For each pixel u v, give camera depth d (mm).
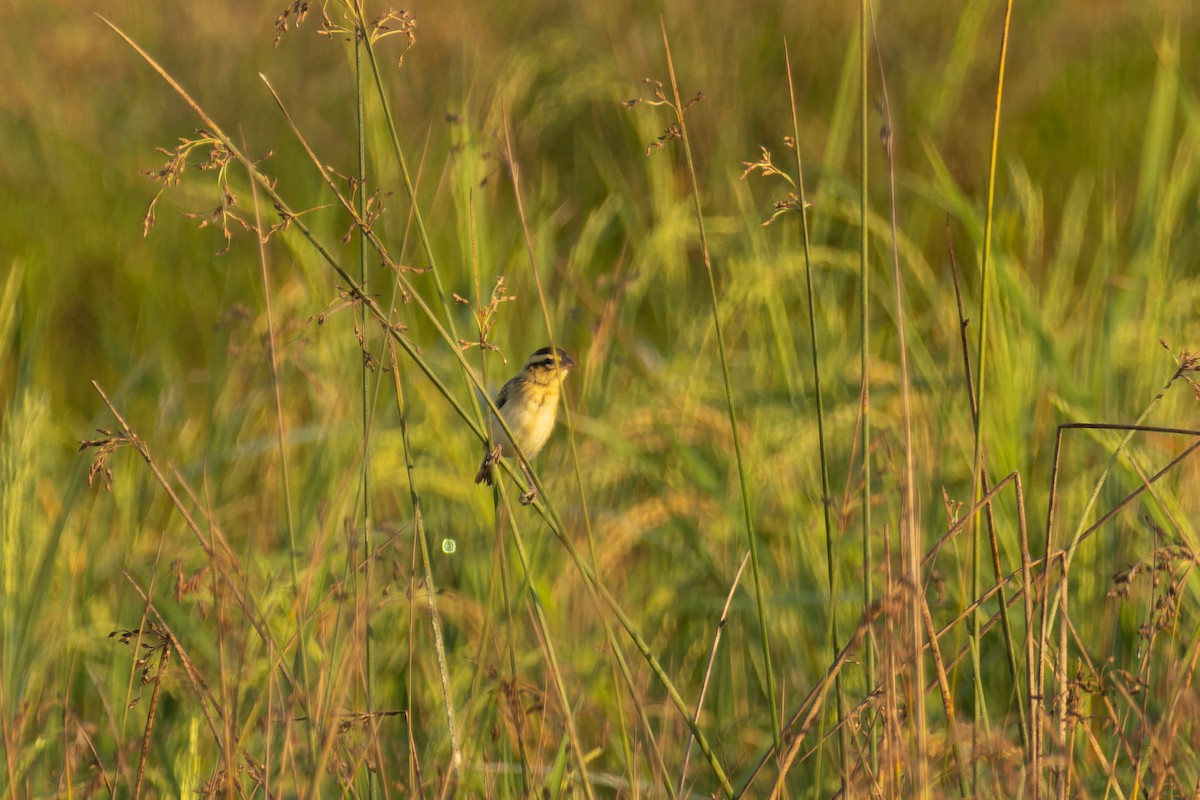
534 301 14383
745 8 18656
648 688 9969
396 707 9750
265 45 19375
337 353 12164
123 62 19922
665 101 6996
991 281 11336
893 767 6305
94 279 16953
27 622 9742
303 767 7703
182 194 16734
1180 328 12062
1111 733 8508
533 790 7062
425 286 14250
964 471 11461
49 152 18297
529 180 16641
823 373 12320
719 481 11773
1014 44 19062
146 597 7301
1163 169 14359
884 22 19016
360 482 8562
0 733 8211
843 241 15578
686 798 7379
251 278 15055
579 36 18375
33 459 10844
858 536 11039
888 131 6441
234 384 13062
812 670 10367
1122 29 19297
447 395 6910
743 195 15430
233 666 8781
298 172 17422
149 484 12023
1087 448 11445
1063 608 6723
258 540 10766
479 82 15820
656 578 11828
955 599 10094
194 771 8266
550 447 12281
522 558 6988
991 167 6961
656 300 15258
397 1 18234
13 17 20812
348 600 8062
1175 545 7473
